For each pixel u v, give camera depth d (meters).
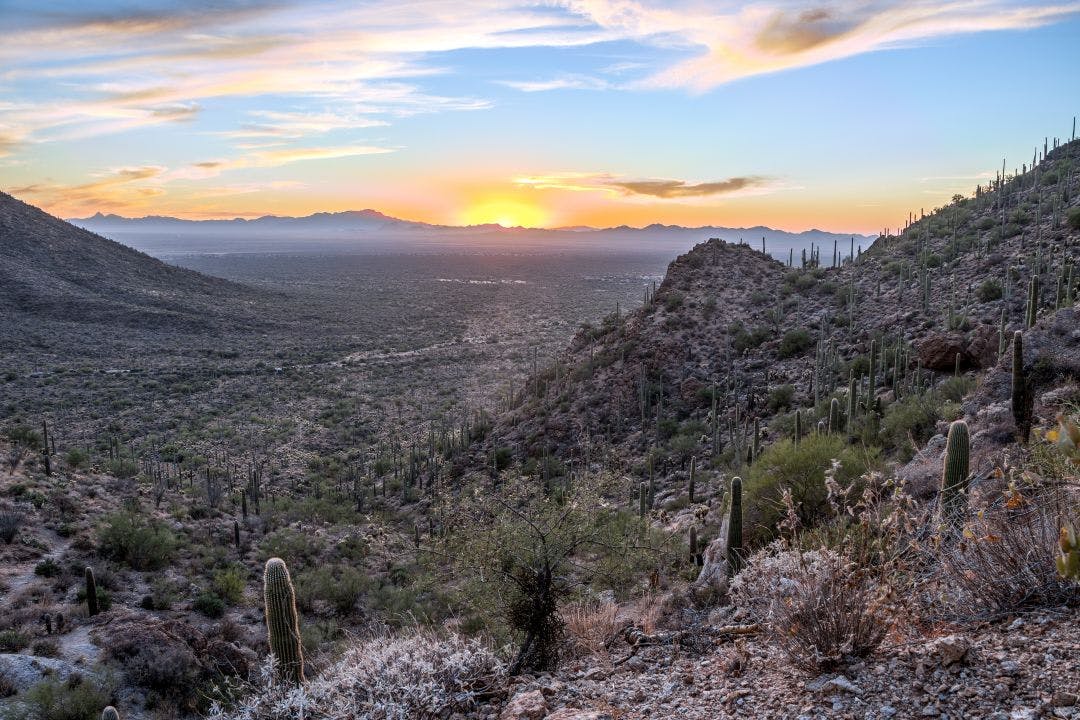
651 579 10.34
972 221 53.38
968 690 3.36
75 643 19.61
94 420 73.94
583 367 49.31
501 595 6.89
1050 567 4.11
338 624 22.12
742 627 5.15
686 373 44.75
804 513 13.09
